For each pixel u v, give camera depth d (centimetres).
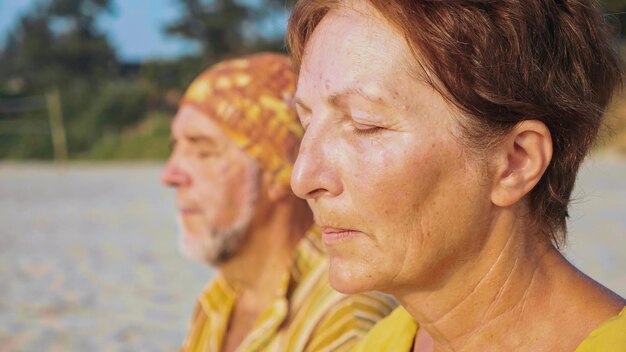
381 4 128
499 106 127
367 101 129
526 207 137
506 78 126
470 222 132
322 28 137
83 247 1305
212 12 5600
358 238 134
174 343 706
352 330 223
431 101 128
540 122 130
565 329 136
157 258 1163
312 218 255
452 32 126
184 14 5631
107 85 5181
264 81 254
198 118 252
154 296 898
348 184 132
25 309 851
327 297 231
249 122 250
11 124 4684
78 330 758
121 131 4847
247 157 249
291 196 251
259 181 251
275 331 236
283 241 251
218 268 256
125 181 2994
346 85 130
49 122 4694
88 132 4728
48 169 3931
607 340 125
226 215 249
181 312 820
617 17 154
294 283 242
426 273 134
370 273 134
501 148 130
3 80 6144
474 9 125
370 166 130
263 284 254
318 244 246
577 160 136
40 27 6294
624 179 2277
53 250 1282
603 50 139
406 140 129
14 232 1531
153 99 5059
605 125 146
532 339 137
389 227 131
